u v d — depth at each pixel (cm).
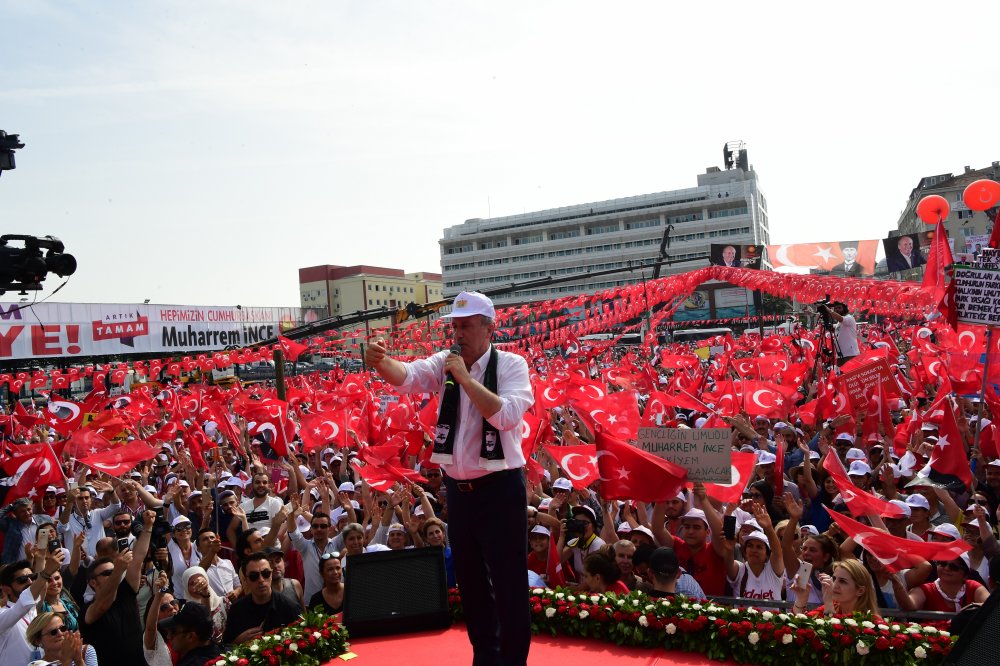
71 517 1174
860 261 4819
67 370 3312
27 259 1033
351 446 1700
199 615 667
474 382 411
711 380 2300
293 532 1009
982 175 8794
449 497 445
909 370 2206
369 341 431
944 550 664
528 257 13575
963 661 348
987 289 1145
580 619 548
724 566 848
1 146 1006
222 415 1706
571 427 1535
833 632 500
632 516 962
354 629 554
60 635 676
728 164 13788
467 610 457
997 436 1141
